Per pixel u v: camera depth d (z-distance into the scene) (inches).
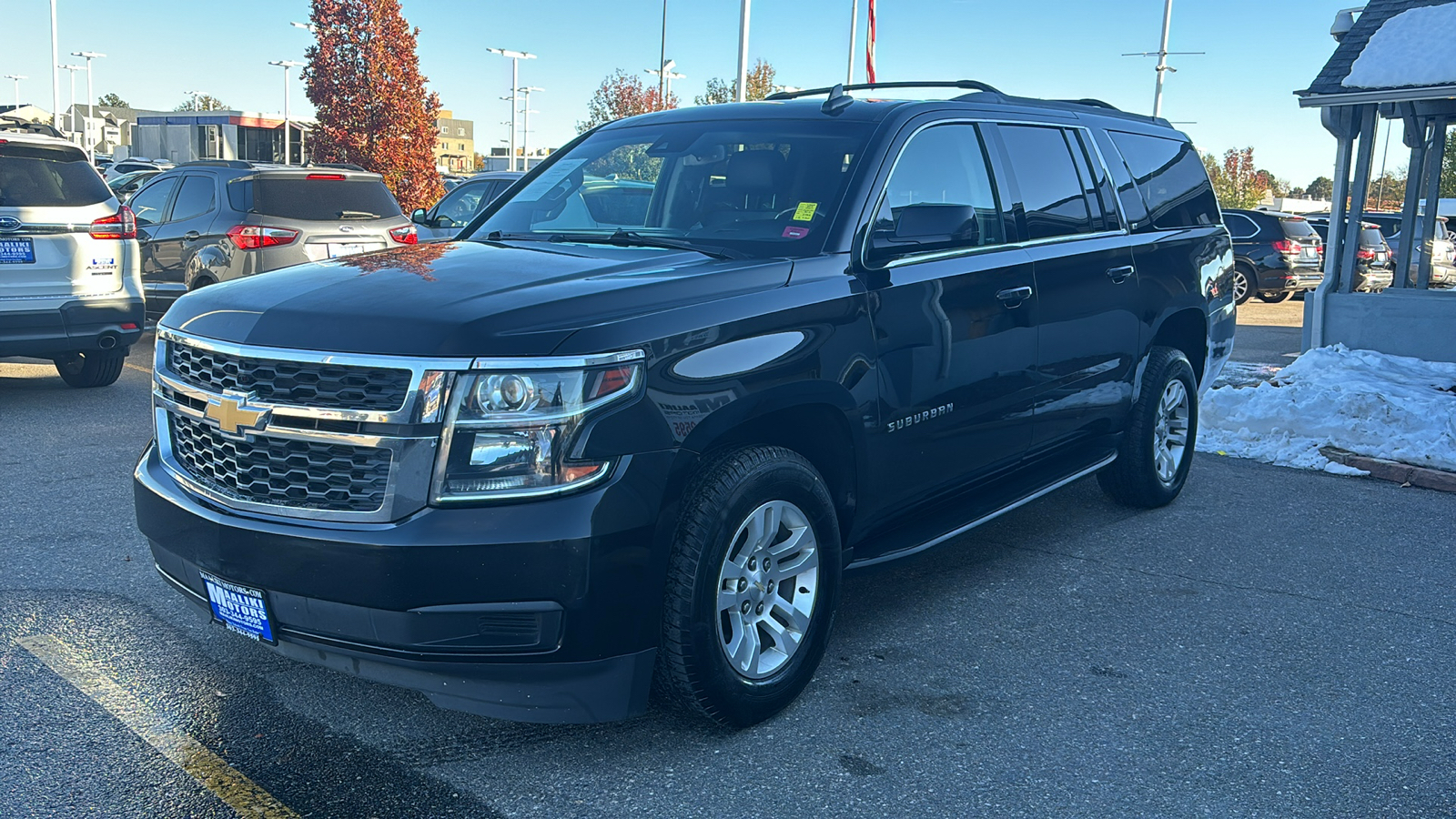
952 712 140.1
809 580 140.0
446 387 112.5
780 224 153.0
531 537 112.0
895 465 153.9
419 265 140.8
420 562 111.4
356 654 118.0
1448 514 236.5
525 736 132.3
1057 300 184.5
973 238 171.5
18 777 120.3
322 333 118.5
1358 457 274.8
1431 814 118.2
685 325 124.0
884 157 159.0
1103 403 205.2
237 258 409.4
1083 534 217.6
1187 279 227.8
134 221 333.7
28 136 309.0
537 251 151.6
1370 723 138.6
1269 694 146.5
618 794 119.6
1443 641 166.1
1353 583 191.3
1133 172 221.0
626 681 121.1
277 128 1437.0
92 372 352.2
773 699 134.9
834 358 140.1
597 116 1937.7
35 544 197.8
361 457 115.6
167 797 117.2
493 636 114.8
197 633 160.2
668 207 165.9
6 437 282.5
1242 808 118.3
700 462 127.3
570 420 113.7
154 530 132.6
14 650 153.3
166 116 1414.9
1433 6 408.8
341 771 123.4
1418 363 391.2
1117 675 151.8
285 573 117.5
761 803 118.4
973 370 165.8
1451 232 815.1
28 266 307.9
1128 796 120.5
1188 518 230.8
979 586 187.3
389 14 1478.8
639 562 118.0
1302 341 431.8
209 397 125.0
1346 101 399.9
